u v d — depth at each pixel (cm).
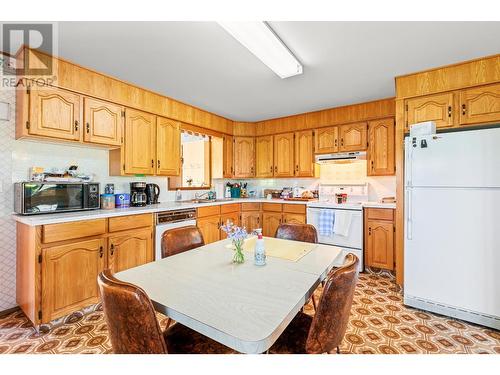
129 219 245
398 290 267
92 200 248
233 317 83
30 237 190
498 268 185
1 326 197
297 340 118
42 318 187
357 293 260
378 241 313
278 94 309
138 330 83
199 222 330
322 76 255
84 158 266
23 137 212
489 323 190
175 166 333
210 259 144
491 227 188
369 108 340
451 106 229
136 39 187
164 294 100
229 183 471
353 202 373
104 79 252
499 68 210
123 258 240
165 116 317
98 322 204
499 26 172
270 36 172
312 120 387
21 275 209
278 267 130
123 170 272
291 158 411
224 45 196
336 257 148
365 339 180
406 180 223
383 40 189
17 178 220
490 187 188
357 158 346
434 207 210
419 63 227
